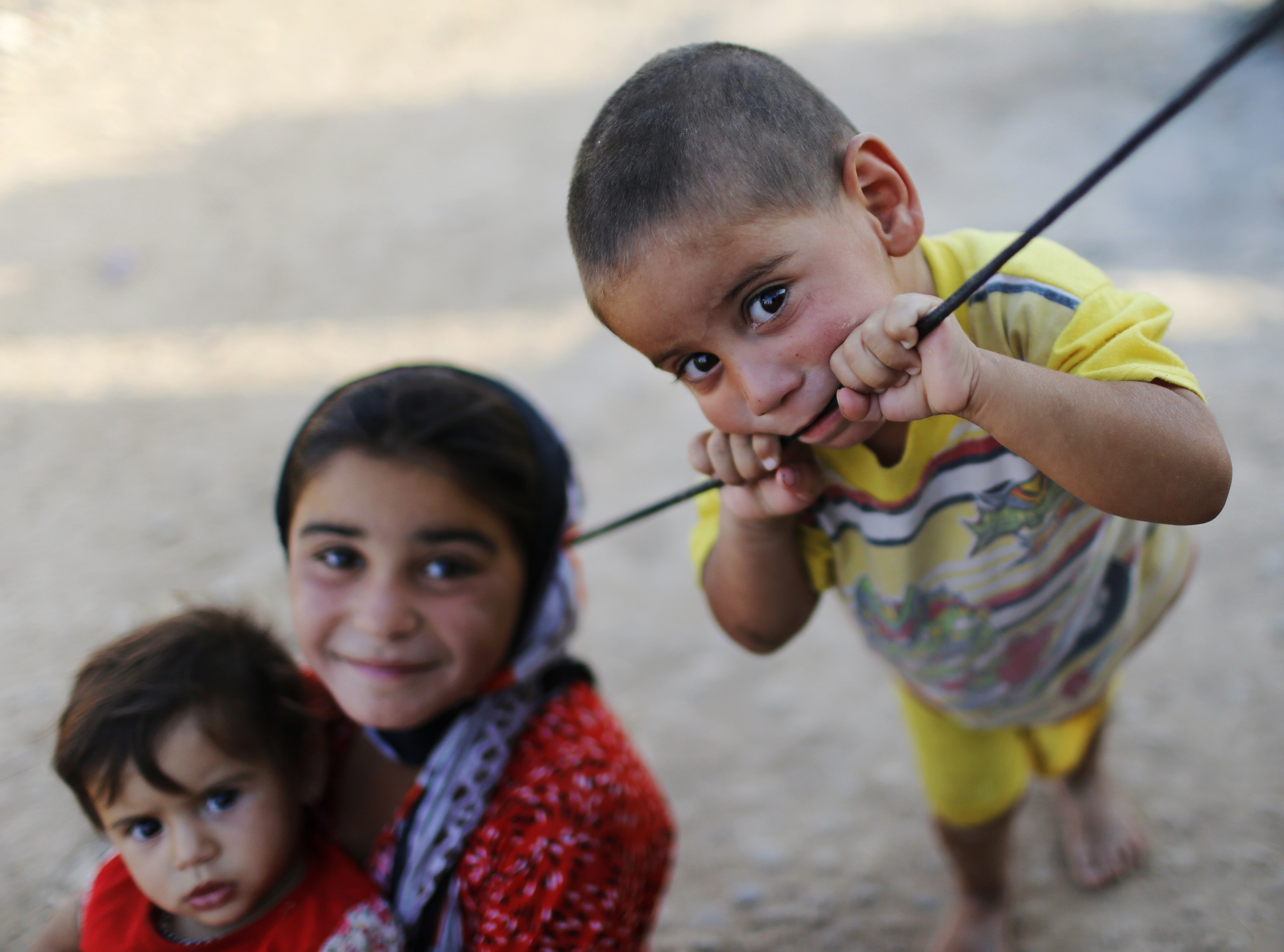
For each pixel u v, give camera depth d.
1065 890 2.05
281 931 1.40
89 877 1.92
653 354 1.15
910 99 5.14
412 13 6.55
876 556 1.43
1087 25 5.60
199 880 1.36
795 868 2.18
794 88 1.14
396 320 4.12
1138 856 2.04
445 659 1.40
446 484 1.38
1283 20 0.92
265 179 5.11
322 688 1.63
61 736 1.40
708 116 1.07
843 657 2.72
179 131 5.54
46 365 3.96
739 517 1.39
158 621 1.49
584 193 1.14
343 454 1.38
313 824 1.54
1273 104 4.66
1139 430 1.09
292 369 3.88
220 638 1.44
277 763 1.42
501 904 1.38
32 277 4.48
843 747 2.46
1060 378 1.09
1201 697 2.39
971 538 1.37
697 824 2.30
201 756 1.35
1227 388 3.21
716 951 2.01
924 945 1.99
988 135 4.79
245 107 5.72
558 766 1.45
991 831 1.82
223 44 6.28
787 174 1.07
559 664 1.60
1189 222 4.00
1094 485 1.10
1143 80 5.02
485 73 5.89
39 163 5.30
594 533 1.56
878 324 1.05
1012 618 1.44
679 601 2.93
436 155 5.20
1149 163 4.41
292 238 4.67
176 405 3.73
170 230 4.75
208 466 3.42
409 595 1.38
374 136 5.41
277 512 1.51
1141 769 2.25
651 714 2.59
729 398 1.16
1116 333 1.16
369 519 1.37
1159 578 1.63
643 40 6.04
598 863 1.41
